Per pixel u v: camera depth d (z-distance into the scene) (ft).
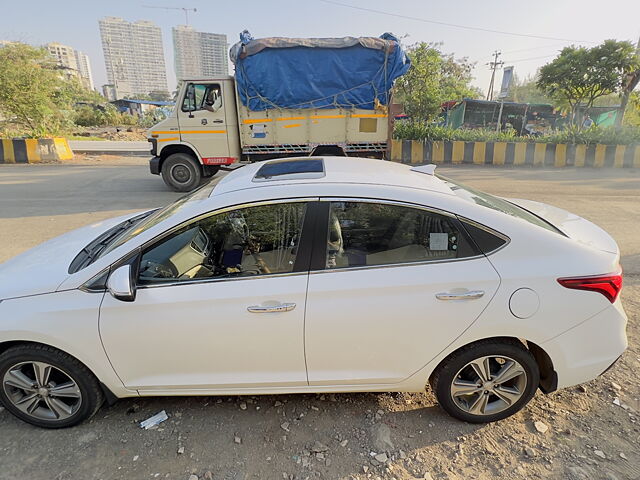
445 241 7.50
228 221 7.76
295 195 7.66
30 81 48.67
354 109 29.45
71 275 7.72
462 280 7.23
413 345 7.48
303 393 8.59
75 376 7.72
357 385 7.90
